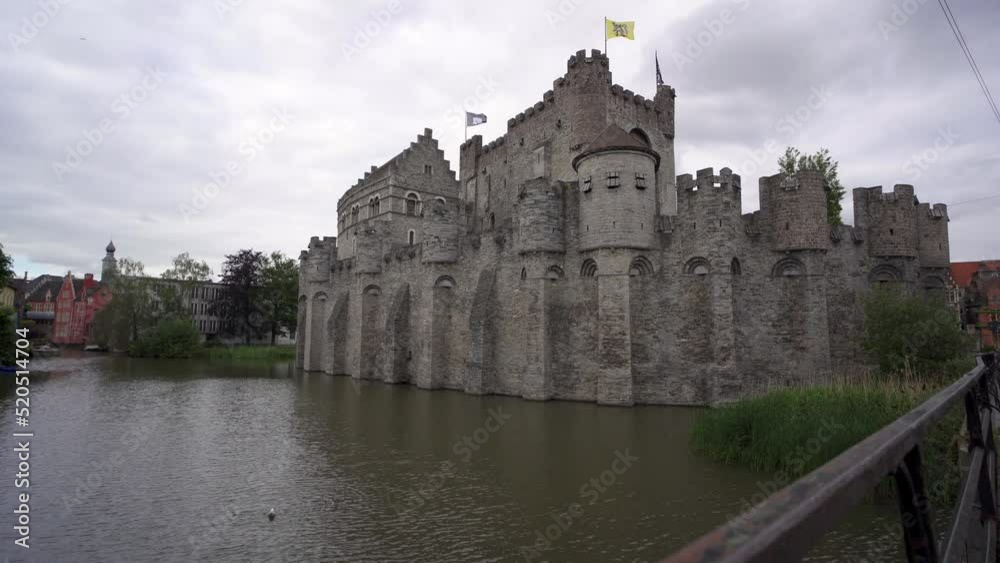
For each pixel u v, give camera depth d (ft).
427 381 143.33
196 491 58.90
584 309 121.39
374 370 176.35
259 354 270.67
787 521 4.76
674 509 51.37
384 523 49.80
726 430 67.31
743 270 112.68
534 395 120.47
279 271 319.88
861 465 6.83
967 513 12.62
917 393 61.46
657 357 113.39
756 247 113.39
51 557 43.34
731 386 104.88
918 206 124.26
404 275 164.76
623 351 111.65
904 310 90.94
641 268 116.47
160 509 53.78
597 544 44.57
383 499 55.98
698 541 4.37
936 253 122.62
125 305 287.48
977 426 15.96
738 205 112.47
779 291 111.96
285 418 100.32
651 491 56.29
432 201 148.25
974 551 14.46
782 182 112.47
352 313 187.11
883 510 49.34
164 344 265.54
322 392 137.59
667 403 111.65
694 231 112.16
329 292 208.03
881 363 93.25
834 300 114.32
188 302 302.04
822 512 5.35
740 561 3.66
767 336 110.93
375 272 179.63
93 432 88.17
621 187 114.42
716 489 56.44
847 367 113.19
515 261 130.82
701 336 110.52
